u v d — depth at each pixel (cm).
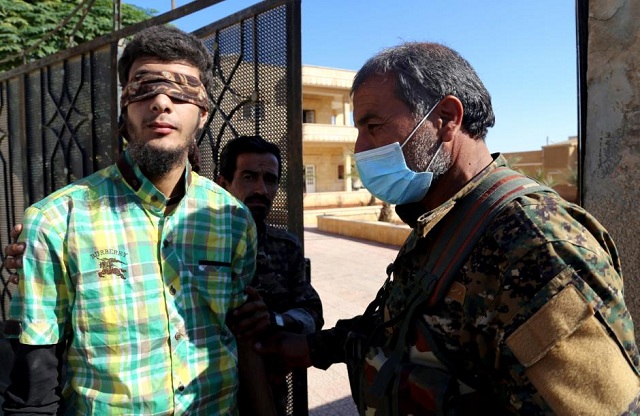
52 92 390
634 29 157
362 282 809
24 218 132
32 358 124
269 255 216
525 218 102
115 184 141
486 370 107
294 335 182
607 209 167
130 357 131
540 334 94
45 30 677
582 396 90
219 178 228
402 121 122
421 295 116
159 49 135
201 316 146
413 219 141
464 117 121
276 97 232
